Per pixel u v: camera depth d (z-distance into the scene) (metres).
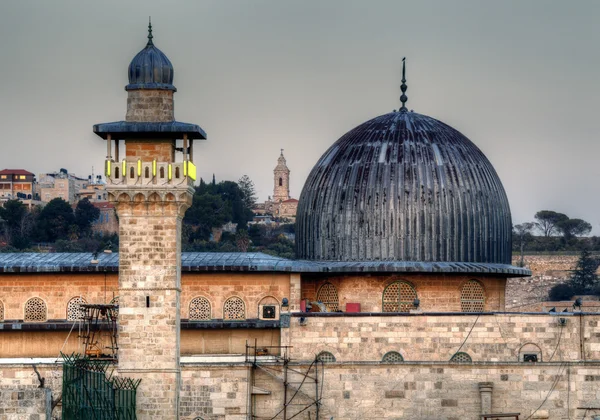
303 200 173.12
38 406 131.88
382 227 165.50
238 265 160.88
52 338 159.25
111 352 157.88
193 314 161.38
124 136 142.12
